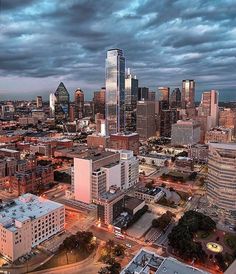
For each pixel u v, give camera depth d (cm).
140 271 16175
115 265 19775
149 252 18312
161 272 15550
